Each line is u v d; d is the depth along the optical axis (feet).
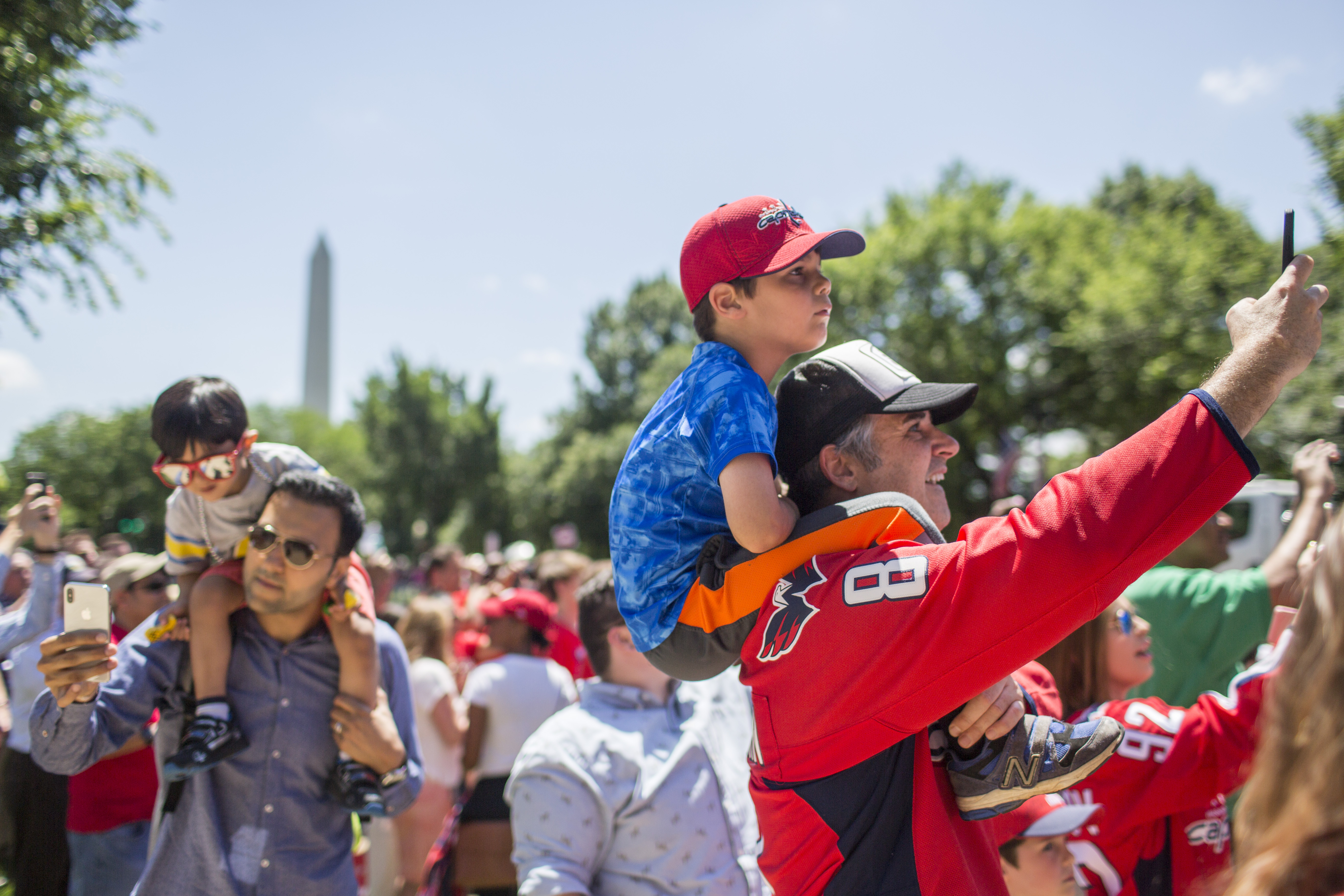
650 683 9.00
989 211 82.02
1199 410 3.70
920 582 3.99
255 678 8.27
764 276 5.12
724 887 8.30
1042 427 79.66
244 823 7.97
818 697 4.27
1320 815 2.63
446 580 29.89
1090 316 73.05
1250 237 74.74
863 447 5.15
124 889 13.16
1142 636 8.73
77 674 7.14
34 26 17.28
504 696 14.03
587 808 8.16
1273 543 42.29
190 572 9.02
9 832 15.24
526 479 143.74
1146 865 7.87
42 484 14.64
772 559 4.42
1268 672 7.37
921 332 77.61
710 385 4.85
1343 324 35.70
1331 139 32.91
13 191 18.17
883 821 4.45
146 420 118.32
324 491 8.25
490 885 13.16
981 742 4.59
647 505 4.91
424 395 141.28
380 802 8.18
